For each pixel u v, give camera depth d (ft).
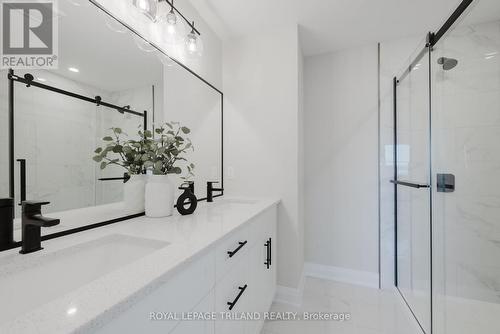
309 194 7.83
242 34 6.69
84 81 3.11
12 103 2.40
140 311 1.72
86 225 3.09
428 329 4.87
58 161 2.82
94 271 2.61
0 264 2.02
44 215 2.68
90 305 1.40
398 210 6.81
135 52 3.90
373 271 7.13
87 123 3.16
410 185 5.70
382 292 6.66
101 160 3.34
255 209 4.57
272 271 5.66
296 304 5.99
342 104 7.53
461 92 5.43
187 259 2.15
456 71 5.40
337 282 7.26
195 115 5.60
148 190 3.79
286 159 6.30
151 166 3.85
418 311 5.44
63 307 1.38
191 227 3.21
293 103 6.25
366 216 7.25
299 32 6.57
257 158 6.56
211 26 6.29
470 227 5.45
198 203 5.47
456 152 5.48
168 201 3.87
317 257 7.71
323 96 7.73
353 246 7.36
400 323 5.28
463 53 5.40
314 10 5.68
